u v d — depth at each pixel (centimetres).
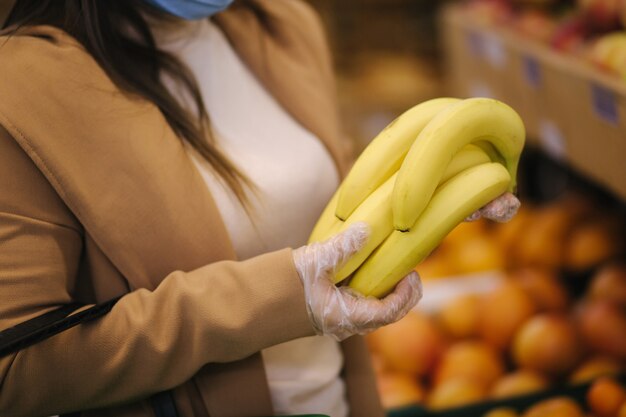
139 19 99
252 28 116
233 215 99
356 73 232
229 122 108
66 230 90
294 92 113
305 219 106
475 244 173
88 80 91
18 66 87
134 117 93
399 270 83
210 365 96
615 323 137
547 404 125
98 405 89
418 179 77
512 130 84
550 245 162
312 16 129
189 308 86
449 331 152
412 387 145
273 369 103
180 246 93
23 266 84
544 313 149
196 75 107
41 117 87
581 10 148
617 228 158
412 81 225
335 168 113
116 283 94
